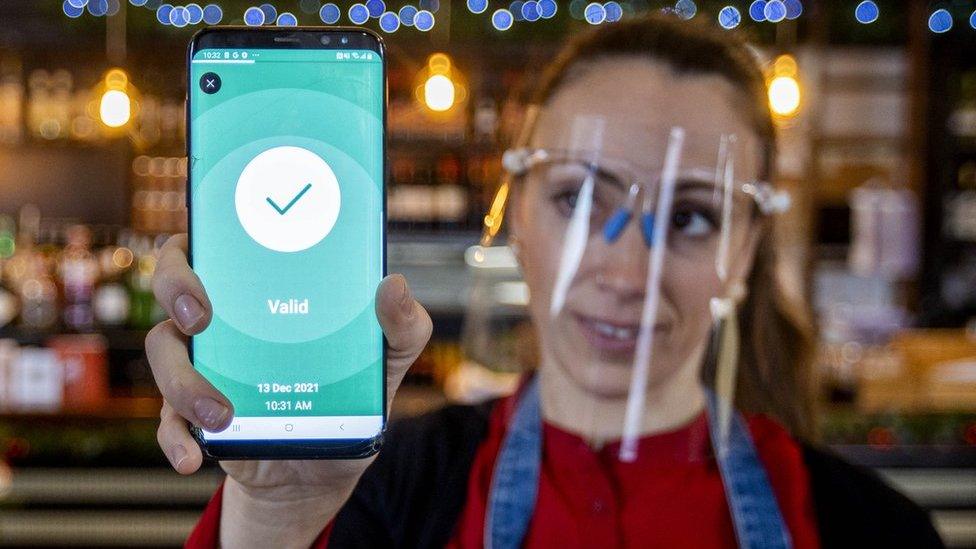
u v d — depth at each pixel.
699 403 0.90
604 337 0.84
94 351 3.83
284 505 0.72
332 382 0.70
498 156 1.06
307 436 0.70
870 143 4.64
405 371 0.71
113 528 3.51
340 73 0.71
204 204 0.70
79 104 4.45
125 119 3.43
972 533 3.48
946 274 4.59
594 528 0.86
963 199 4.57
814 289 4.53
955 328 4.56
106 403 3.77
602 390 0.85
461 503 0.96
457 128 4.46
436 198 4.55
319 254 0.71
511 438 0.92
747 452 0.90
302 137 0.71
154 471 3.52
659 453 0.88
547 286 0.87
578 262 0.84
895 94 4.71
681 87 0.84
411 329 0.65
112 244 4.42
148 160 4.43
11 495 3.50
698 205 0.84
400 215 4.53
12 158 4.73
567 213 0.86
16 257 4.25
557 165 0.85
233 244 0.70
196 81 0.71
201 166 0.70
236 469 0.70
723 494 0.89
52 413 3.63
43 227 4.66
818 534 0.94
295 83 0.71
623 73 0.84
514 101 1.01
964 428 3.57
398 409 3.77
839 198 4.63
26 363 3.73
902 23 4.56
